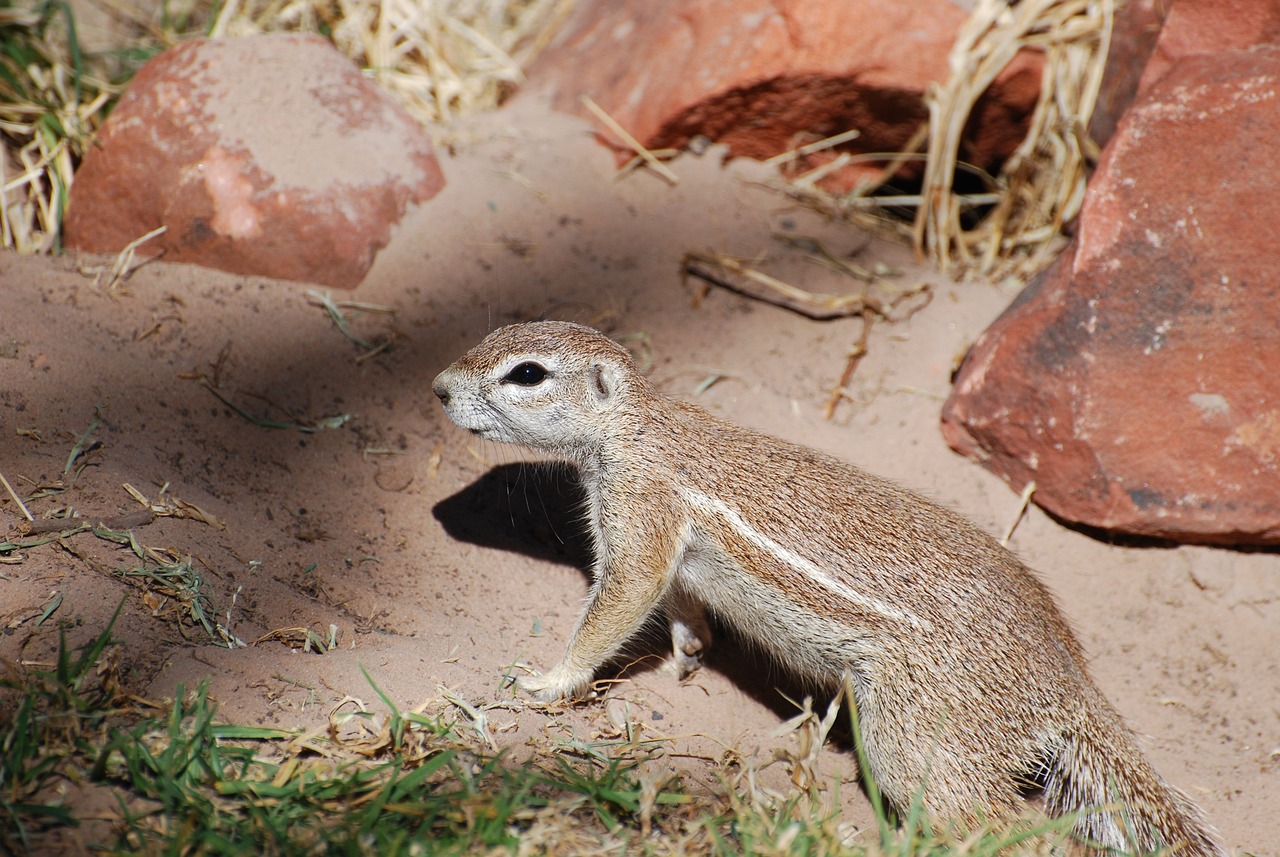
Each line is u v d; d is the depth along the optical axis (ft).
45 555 13.52
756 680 16.67
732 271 21.66
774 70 22.35
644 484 15.30
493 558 17.20
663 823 12.64
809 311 21.08
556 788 12.68
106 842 10.51
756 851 11.77
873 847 12.14
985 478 18.94
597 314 20.61
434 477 18.04
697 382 20.01
